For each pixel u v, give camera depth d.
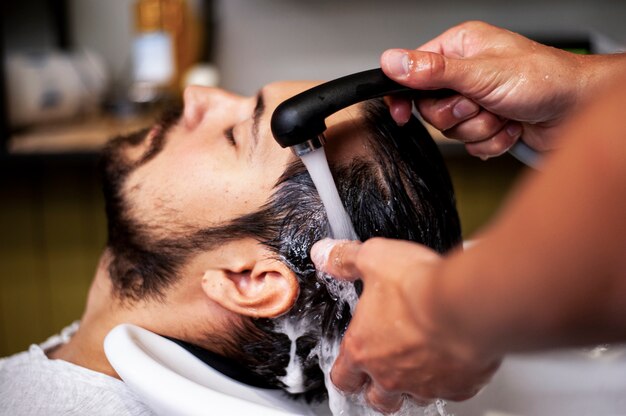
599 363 0.69
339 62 1.91
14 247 1.49
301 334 0.64
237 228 0.64
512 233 0.35
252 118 0.67
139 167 0.71
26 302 1.52
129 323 0.68
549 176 0.34
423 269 0.42
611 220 0.31
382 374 0.47
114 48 1.90
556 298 0.33
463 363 0.41
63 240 1.49
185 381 0.53
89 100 1.73
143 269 0.68
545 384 0.69
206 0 1.84
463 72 0.61
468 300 0.36
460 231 0.70
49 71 1.57
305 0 1.87
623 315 0.33
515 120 0.69
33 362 0.71
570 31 1.87
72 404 0.65
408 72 0.59
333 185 0.57
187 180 0.67
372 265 0.46
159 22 1.69
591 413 0.67
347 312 0.61
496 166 1.52
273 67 1.92
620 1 1.85
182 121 0.74
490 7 1.87
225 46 1.91
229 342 0.66
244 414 0.50
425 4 1.86
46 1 1.76
